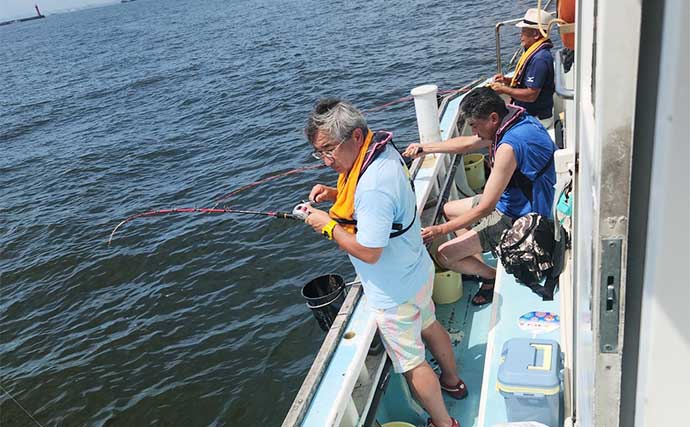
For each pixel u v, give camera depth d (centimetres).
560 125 413
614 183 68
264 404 575
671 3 56
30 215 1132
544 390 207
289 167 1137
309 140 200
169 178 1225
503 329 265
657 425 75
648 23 62
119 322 739
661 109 60
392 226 204
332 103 196
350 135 193
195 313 732
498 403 232
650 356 71
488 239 300
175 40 4209
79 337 725
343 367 218
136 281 826
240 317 709
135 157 1412
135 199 1132
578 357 149
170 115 1819
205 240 898
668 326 68
